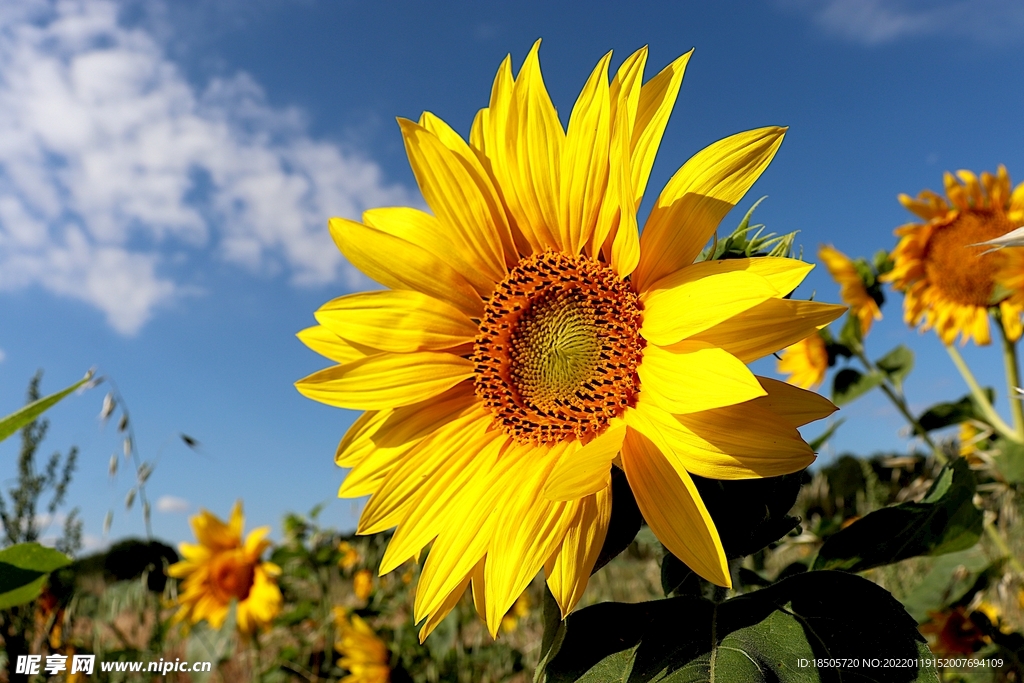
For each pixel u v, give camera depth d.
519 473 0.25
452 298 0.28
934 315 0.59
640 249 0.24
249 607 0.77
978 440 0.52
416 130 0.27
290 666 0.71
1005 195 0.58
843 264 0.58
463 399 0.28
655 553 0.25
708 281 0.21
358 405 0.27
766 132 0.23
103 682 0.52
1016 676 0.38
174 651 0.73
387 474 0.27
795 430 0.21
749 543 0.21
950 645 0.42
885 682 0.18
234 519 0.82
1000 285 0.54
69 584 0.50
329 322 0.27
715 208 0.23
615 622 0.21
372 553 0.83
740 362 0.19
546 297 0.27
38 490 0.44
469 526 0.25
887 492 0.55
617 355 0.25
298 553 0.87
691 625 0.20
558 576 0.21
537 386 0.26
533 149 0.26
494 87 0.27
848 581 0.20
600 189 0.26
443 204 0.27
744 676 0.18
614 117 0.25
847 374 0.54
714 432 0.21
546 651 0.21
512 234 0.28
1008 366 0.53
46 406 0.24
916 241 0.60
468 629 0.75
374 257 0.27
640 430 0.22
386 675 0.66
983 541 0.51
